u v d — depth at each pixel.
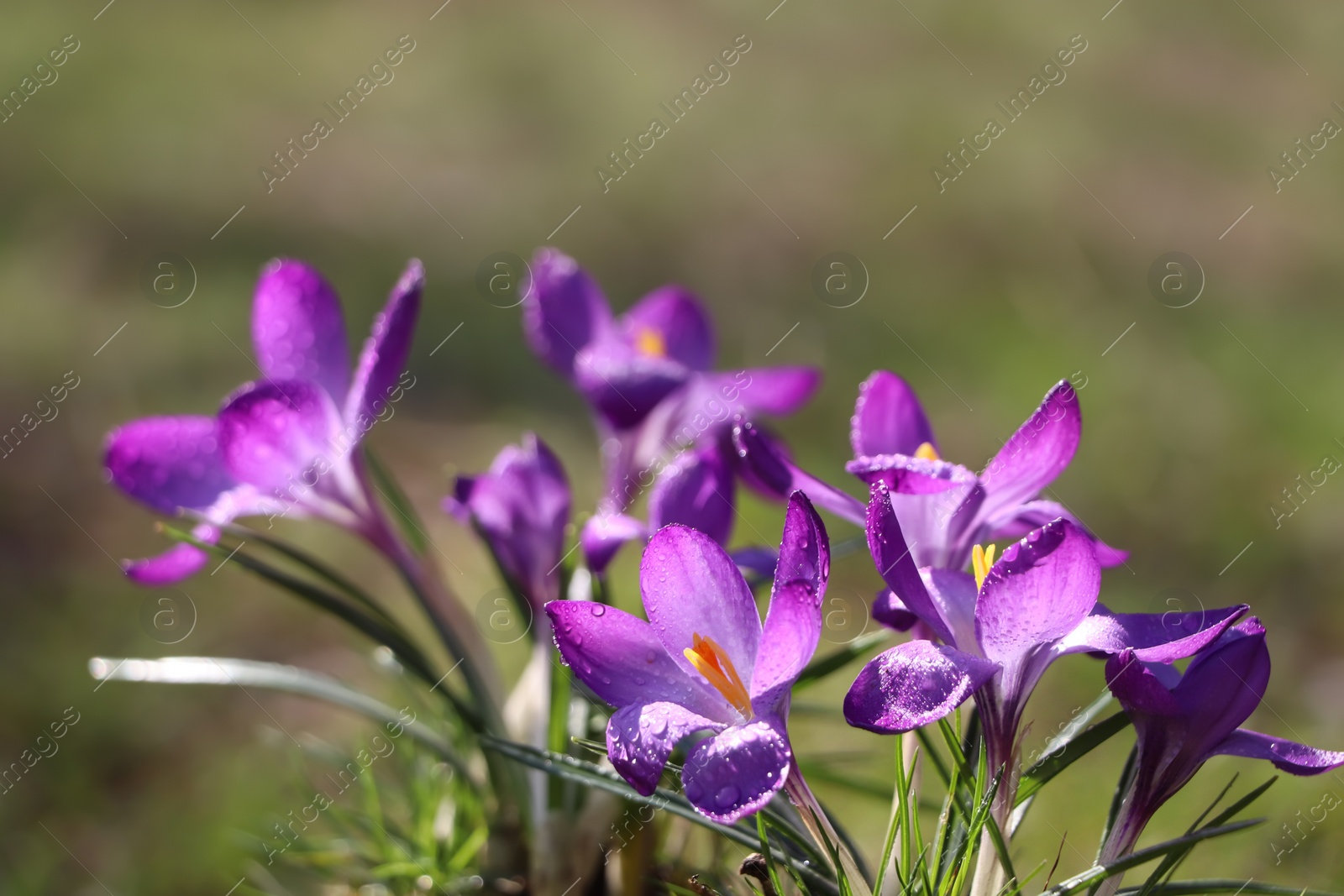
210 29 2.71
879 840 0.85
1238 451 1.49
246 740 1.01
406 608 1.17
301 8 2.93
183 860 0.89
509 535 0.69
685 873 0.68
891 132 2.39
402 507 0.71
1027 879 0.60
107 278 1.72
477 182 2.14
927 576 0.61
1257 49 3.01
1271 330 1.80
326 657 1.13
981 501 0.63
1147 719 0.61
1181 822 0.83
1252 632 0.60
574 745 0.69
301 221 1.94
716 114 2.46
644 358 0.73
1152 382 1.63
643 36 2.90
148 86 2.35
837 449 1.49
